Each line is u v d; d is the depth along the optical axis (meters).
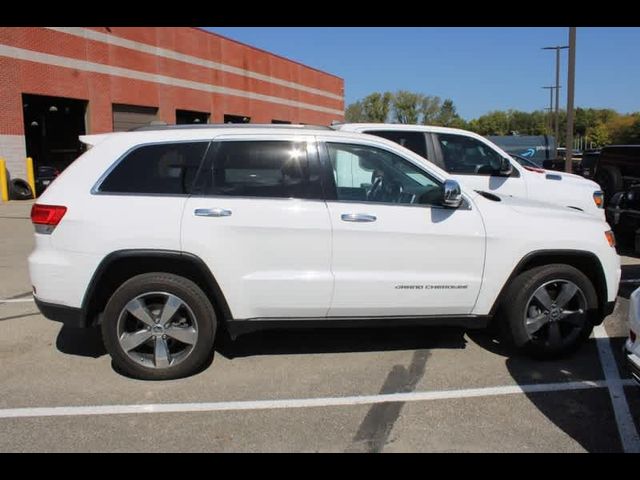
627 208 9.42
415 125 7.83
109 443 3.47
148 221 4.16
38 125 25.89
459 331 5.52
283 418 3.78
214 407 3.94
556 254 4.62
